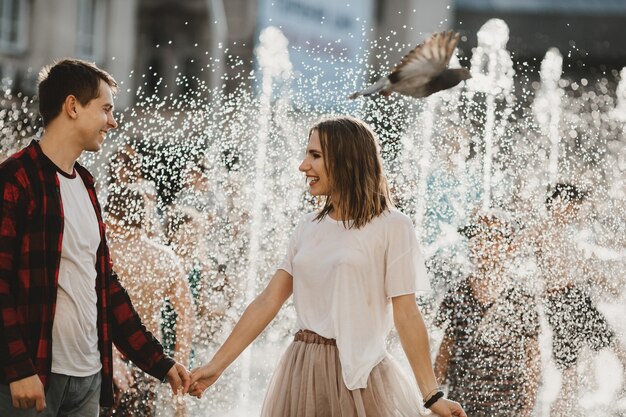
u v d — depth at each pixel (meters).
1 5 18.38
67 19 19.62
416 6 22.06
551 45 27.25
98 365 3.95
